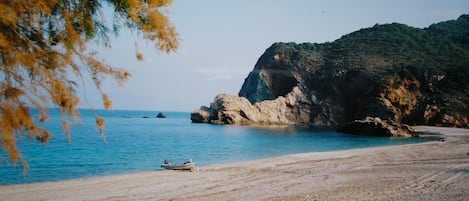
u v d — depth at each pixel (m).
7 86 4.39
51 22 5.02
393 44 128.38
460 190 14.47
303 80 121.19
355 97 109.25
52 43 5.02
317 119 111.00
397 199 13.10
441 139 55.81
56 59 4.90
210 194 16.36
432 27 158.38
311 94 115.94
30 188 18.55
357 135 70.56
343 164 26.39
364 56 122.69
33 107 4.57
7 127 4.32
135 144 48.06
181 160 32.78
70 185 19.27
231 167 25.56
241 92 148.62
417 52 120.50
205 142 53.06
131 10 5.55
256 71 136.50
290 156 32.81
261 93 125.81
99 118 5.64
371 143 52.81
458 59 112.25
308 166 25.62
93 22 5.54
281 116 109.00
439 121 89.75
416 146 41.38
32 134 4.63
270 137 63.91
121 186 18.83
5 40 4.22
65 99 4.84
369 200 13.27
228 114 104.12
